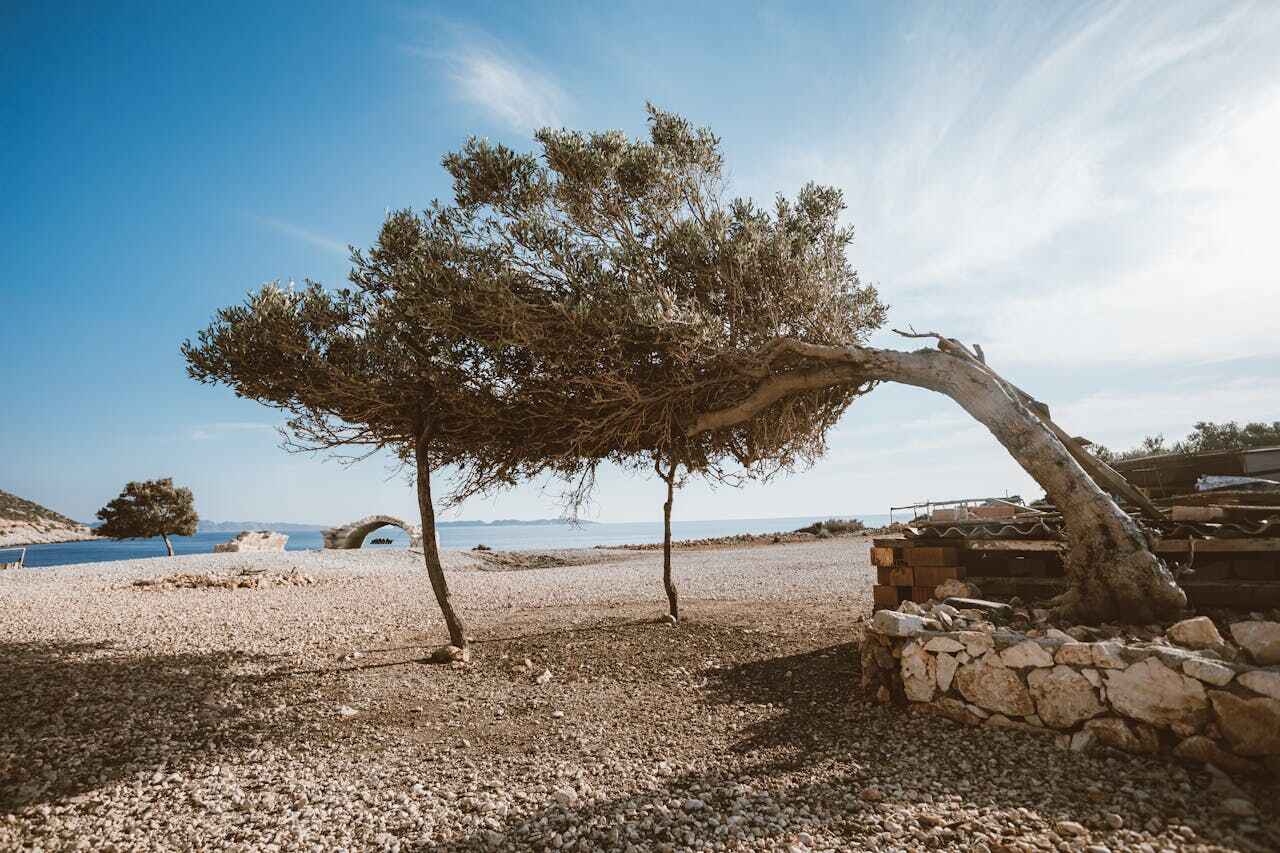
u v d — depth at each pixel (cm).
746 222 910
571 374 872
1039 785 416
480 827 415
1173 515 733
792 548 2922
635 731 598
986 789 416
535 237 809
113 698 718
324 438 923
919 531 883
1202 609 647
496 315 773
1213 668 430
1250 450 1091
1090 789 401
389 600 1524
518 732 612
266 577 1891
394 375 880
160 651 954
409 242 862
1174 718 440
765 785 454
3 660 870
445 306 771
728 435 1057
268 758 561
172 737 614
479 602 1484
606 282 804
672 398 906
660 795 450
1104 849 336
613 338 796
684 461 1077
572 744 571
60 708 679
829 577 1686
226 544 3197
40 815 451
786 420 968
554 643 973
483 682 788
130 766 542
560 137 859
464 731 621
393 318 849
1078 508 677
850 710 600
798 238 950
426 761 547
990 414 757
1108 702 468
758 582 1670
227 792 488
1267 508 690
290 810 457
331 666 870
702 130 961
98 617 1245
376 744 593
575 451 977
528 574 2180
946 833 365
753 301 921
